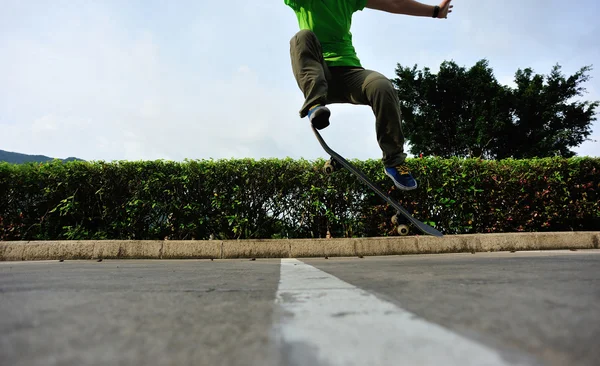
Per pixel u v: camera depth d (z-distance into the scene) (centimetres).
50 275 228
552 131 2148
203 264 387
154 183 575
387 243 522
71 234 557
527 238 536
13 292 139
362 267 260
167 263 425
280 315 92
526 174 608
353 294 123
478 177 598
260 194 582
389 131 323
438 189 583
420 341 67
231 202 578
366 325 79
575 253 470
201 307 105
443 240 527
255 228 577
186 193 581
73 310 101
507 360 56
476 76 2191
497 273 187
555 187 615
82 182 576
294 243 518
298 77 304
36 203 577
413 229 582
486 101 2164
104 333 77
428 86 2189
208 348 66
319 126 295
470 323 79
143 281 182
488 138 2062
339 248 517
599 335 69
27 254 500
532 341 66
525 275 175
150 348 66
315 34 334
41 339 72
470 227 588
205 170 580
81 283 173
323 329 77
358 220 579
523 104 2131
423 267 245
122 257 507
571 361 55
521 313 88
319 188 574
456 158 612
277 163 585
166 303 112
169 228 576
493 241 532
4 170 566
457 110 2250
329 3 331
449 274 186
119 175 579
